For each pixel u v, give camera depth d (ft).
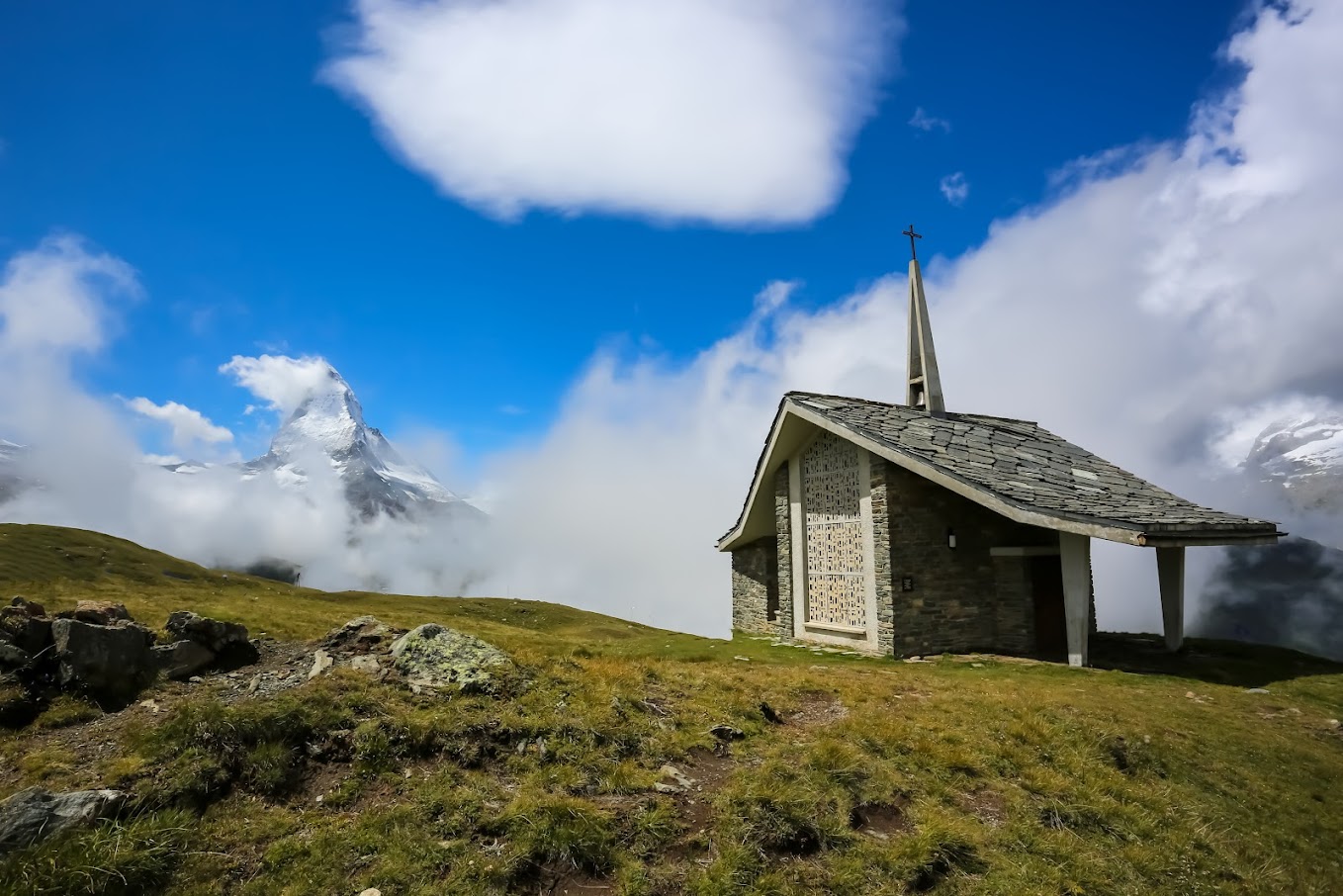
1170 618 70.69
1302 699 52.85
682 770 29.35
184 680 34.96
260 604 82.33
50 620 32.89
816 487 84.38
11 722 28.78
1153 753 36.32
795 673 48.03
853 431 72.59
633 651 74.90
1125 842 27.81
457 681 33.30
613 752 29.71
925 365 86.84
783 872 23.32
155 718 29.63
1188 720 43.27
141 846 21.33
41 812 21.66
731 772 29.45
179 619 37.81
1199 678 58.49
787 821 25.36
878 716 36.83
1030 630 70.64
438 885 21.39
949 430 79.97
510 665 35.81
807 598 85.30
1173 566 70.79
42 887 19.12
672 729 32.76
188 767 24.93
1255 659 67.51
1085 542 64.34
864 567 74.74
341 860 22.12
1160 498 71.82
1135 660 66.03
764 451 89.86
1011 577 72.33
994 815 28.25
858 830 26.07
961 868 24.44
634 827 24.70
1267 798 34.60
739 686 41.09
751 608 108.17
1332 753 42.01
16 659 31.14
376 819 23.98
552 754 28.86
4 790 24.08
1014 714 38.70
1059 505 62.34
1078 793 30.40
